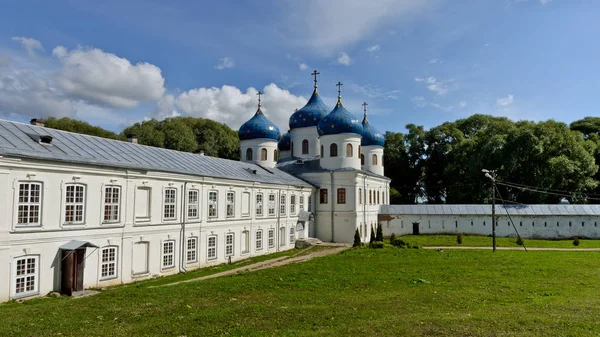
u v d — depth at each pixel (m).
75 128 76.38
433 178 90.00
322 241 55.91
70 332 14.14
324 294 20.62
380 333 13.58
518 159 66.25
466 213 61.94
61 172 24.05
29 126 27.09
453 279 25.22
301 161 61.44
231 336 13.59
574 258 36.09
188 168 34.72
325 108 65.62
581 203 64.81
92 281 25.58
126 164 28.27
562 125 68.62
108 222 26.78
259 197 43.91
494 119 86.88
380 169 73.75
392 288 22.34
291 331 13.94
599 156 71.19
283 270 28.91
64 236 24.06
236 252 39.41
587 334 13.24
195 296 20.00
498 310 16.72
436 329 13.88
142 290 21.59
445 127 87.31
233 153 95.94
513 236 59.62
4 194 21.17
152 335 13.75
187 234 33.31
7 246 21.19
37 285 22.66
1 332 14.18
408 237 60.09
